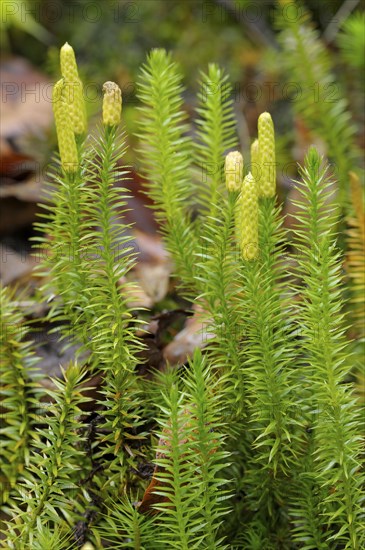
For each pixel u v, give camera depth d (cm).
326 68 71
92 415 55
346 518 52
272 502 54
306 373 52
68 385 52
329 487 52
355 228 62
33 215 72
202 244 55
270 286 51
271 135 51
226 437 52
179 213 57
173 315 58
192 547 50
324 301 49
